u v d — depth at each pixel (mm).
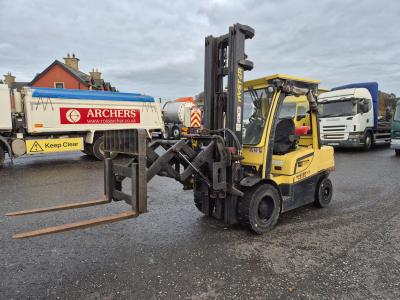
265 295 2793
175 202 5859
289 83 4512
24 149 10289
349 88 15945
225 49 4492
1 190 6797
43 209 3438
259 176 4320
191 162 3869
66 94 10859
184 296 2771
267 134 4297
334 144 14602
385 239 4094
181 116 20812
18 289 2879
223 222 4727
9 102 9859
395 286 2953
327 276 3127
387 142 17062
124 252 3674
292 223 4711
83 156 13148
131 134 3369
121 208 5422
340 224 4676
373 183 7578
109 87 20625
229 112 4219
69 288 2896
